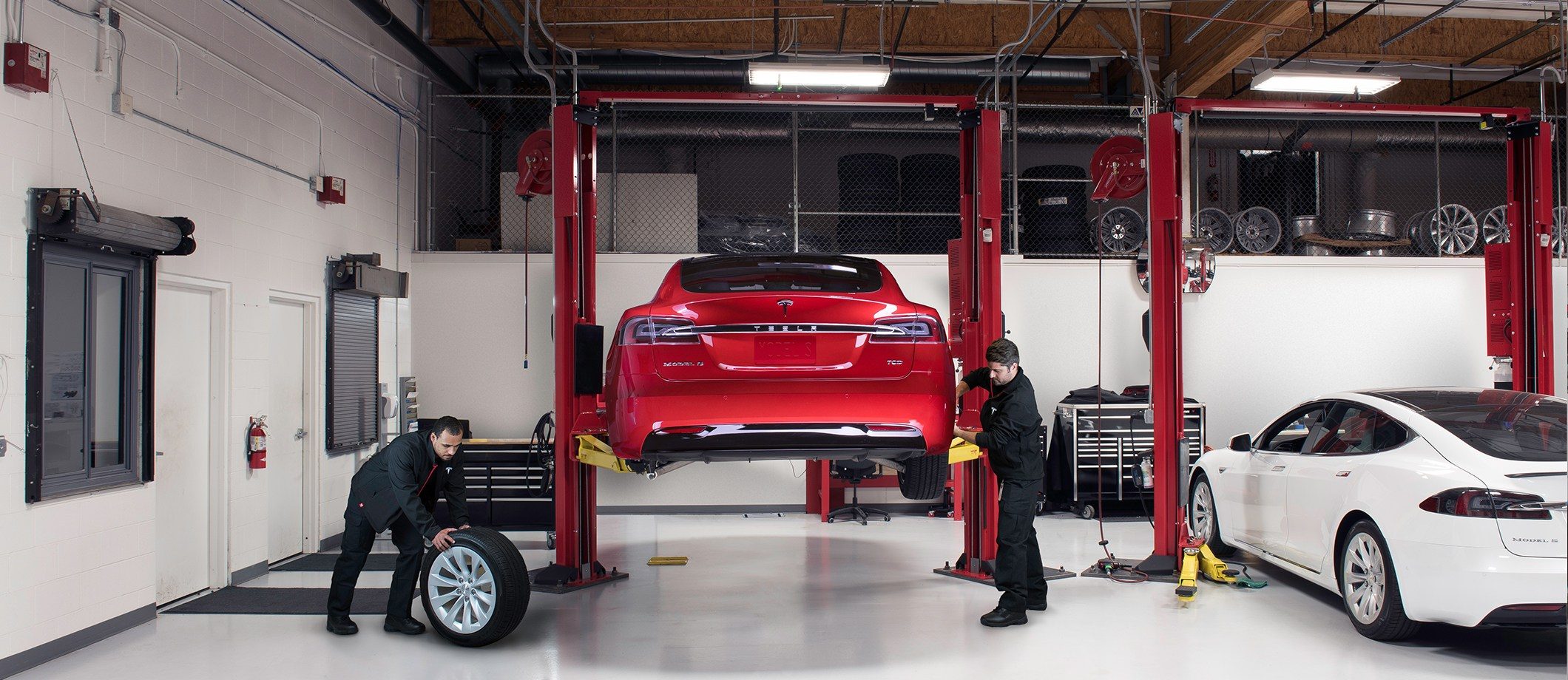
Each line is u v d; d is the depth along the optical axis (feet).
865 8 36.14
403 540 17.70
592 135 22.08
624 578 22.13
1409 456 15.70
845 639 16.84
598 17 35.58
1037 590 18.86
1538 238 24.12
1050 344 33.81
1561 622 13.76
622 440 14.89
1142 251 35.50
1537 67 38.06
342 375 28.02
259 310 23.56
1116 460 31.04
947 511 32.48
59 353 16.79
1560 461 14.37
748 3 35.68
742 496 33.42
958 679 14.62
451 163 38.01
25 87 15.97
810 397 14.73
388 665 15.55
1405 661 15.30
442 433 16.80
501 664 15.52
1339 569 17.30
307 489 26.61
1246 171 42.52
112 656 16.28
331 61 27.55
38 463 15.94
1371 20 36.99
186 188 20.52
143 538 18.66
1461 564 14.16
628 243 36.40
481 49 38.34
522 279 33.50
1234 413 33.88
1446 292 34.55
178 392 20.71
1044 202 37.86
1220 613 18.48
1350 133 39.65
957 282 23.17
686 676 14.83
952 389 15.57
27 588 15.80
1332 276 34.30
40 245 16.10
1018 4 36.40
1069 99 43.01
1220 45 32.50
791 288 15.81
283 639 17.26
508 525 30.73
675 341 14.64
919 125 38.37
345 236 28.25
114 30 18.21
